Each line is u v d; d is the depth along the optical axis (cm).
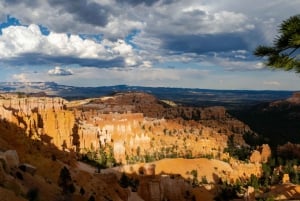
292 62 2102
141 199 14788
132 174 19388
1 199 5353
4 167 7588
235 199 17038
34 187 7838
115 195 12538
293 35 1991
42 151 15425
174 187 17062
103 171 19738
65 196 8681
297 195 17150
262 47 2169
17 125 17375
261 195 17362
